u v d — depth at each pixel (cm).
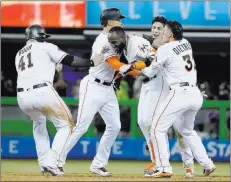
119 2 5116
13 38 5381
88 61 3119
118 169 4312
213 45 5662
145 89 3331
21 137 4975
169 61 3005
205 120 4938
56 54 3111
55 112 3116
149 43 3189
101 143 3300
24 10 5134
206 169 3269
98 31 5122
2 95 5784
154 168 3309
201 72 6375
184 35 5134
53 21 5138
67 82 5603
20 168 4288
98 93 3209
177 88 3008
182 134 3209
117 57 3136
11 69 5981
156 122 3031
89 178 2931
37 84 3081
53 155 3111
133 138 4959
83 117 3200
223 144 4928
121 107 4975
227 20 5131
